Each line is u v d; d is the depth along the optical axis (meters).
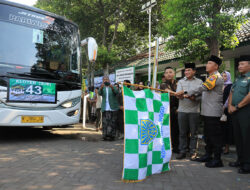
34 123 5.84
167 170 3.88
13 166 3.79
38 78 5.95
